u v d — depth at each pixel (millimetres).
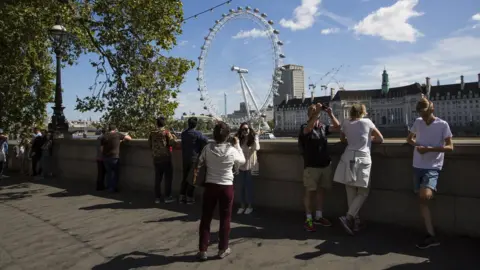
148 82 13398
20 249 5156
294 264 4191
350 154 4996
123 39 12984
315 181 5395
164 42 13977
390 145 5273
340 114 154500
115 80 13312
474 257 4145
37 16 12227
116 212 7215
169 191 8031
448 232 4930
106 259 4625
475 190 4738
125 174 10125
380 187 5559
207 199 4504
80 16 12945
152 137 7984
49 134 13172
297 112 146000
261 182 7105
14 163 17531
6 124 16688
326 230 5418
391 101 153000
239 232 5492
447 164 4957
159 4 13180
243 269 4129
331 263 4172
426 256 4254
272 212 6652
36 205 8242
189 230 5766
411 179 5254
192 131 7656
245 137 6680
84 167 11922
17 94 15664
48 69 17922
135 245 5129
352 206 5047
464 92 137500
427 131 4527
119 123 13445
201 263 4352
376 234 5121
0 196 9656
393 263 4094
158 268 4250
